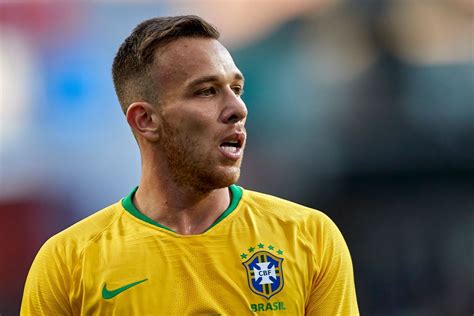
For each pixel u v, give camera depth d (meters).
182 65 10.39
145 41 10.59
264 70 40.94
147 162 10.93
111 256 10.51
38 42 38.84
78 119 39.12
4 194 38.34
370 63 40.53
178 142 10.44
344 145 40.44
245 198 11.12
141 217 10.84
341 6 40.59
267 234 10.70
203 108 10.32
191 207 10.74
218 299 10.24
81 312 10.40
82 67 39.22
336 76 40.69
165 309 10.20
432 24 40.53
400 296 38.28
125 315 10.20
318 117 40.66
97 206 39.22
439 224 39.41
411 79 40.47
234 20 40.81
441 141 40.09
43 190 38.75
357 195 40.25
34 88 38.78
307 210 11.20
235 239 10.61
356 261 39.25
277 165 40.69
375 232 39.75
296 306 10.41
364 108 40.50
